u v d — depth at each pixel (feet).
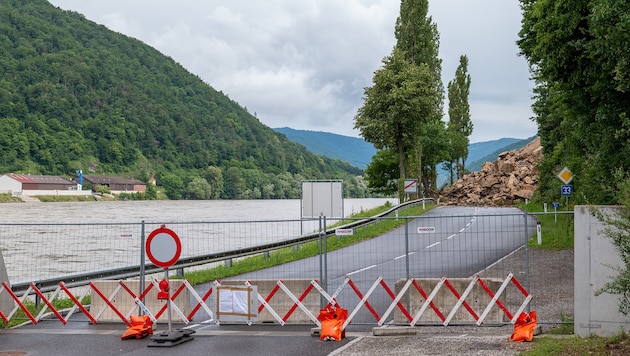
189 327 41.34
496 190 287.07
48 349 35.60
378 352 32.73
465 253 82.53
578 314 33.94
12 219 288.51
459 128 359.46
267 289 42.42
